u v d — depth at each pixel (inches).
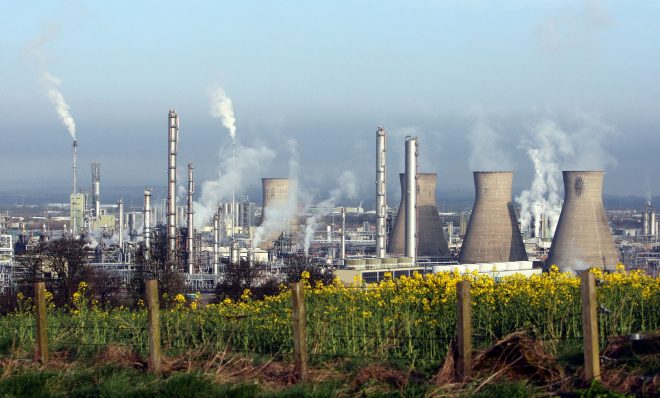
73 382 631.2
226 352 688.4
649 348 618.8
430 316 776.3
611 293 823.1
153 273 2637.8
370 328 765.3
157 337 645.3
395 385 591.8
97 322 900.0
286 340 762.2
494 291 834.8
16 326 873.5
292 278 2925.7
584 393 536.7
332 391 562.6
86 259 3152.1
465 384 566.6
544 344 658.2
